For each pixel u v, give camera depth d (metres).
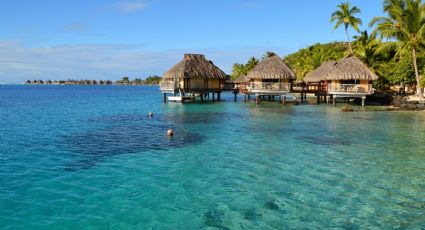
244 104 42.00
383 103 40.06
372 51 45.78
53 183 10.87
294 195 10.08
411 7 35.00
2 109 35.94
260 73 40.38
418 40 35.19
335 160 13.88
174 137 18.80
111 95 76.81
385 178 11.64
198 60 45.38
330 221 8.44
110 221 8.33
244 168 12.73
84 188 10.46
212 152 15.23
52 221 8.26
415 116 28.47
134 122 25.00
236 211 8.98
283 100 40.97
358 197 9.95
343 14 48.81
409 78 40.09
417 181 11.34
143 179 11.39
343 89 37.66
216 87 46.34
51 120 26.17
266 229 8.03
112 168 12.63
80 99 58.12
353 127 22.36
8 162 13.25
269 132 20.42
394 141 17.72
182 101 44.06
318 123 24.20
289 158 14.20
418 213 8.90
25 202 9.32
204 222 8.35
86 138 18.41
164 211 8.94
